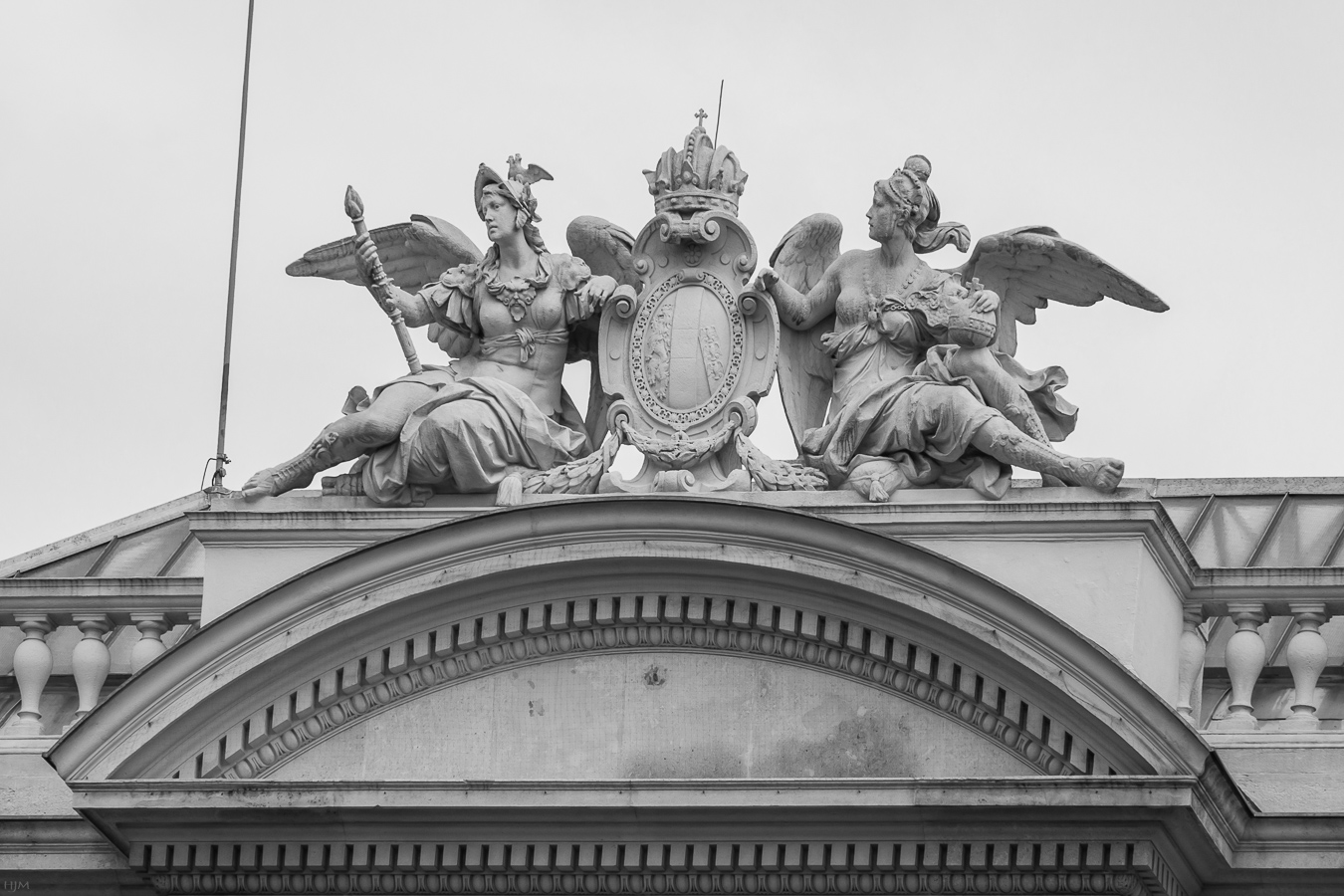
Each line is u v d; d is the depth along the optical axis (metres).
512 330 42.81
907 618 39.28
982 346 41.44
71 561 50.69
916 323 41.84
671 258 42.78
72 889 41.94
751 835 39.19
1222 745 40.50
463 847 39.91
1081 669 38.53
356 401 42.84
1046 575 39.91
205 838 40.41
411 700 40.84
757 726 40.03
